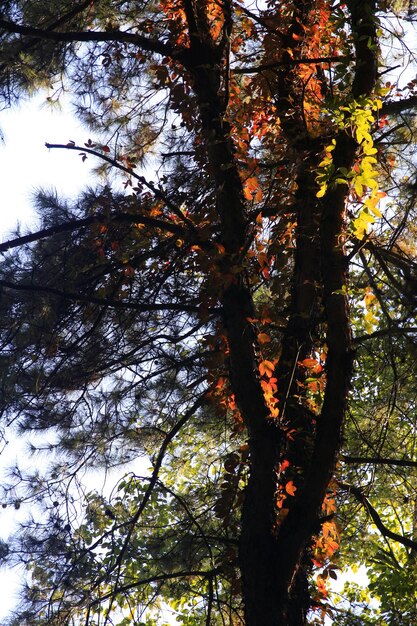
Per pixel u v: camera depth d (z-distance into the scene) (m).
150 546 9.20
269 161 9.75
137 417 9.77
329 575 7.66
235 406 8.02
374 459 8.11
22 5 9.37
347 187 7.22
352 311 10.75
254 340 7.47
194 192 9.68
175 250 9.30
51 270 8.98
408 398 9.30
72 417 9.48
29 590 8.60
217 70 8.73
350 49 8.08
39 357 8.86
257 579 6.46
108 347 9.36
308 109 8.95
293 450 7.58
